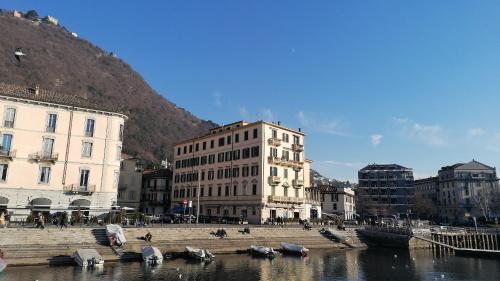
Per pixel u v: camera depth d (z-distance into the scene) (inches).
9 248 1364.4
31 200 2042.3
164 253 1654.8
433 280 1446.9
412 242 2413.9
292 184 3056.1
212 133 3368.6
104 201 2224.4
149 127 7234.3
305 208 3154.5
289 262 1690.5
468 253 2210.9
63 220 1710.1
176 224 2213.3
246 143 2989.7
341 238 2405.3
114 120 2342.5
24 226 1617.9
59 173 2132.1
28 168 2063.2
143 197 3897.6
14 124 2060.8
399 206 5738.2
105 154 2273.6
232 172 3061.0
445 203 5846.5
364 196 5570.9
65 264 1396.4
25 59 6825.8
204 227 2030.0
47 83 6673.2
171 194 3737.7
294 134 3193.9
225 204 3053.6
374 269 1622.8
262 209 2736.2
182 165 3649.1
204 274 1359.5
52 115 2171.5
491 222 4377.5
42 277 1176.2
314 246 2220.7
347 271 1545.3
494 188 5191.9
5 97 2048.5
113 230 1630.2
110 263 1464.1
